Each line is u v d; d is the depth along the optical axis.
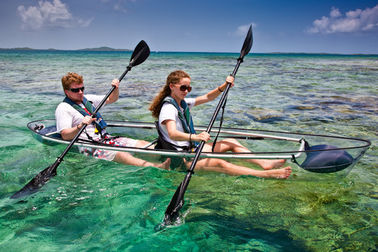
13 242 1.88
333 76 13.53
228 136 3.78
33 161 3.34
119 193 2.59
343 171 2.71
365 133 4.49
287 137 3.52
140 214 2.24
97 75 13.58
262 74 14.60
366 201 2.43
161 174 3.01
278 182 2.83
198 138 2.73
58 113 3.35
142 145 3.44
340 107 6.48
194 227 2.06
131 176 2.95
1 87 9.58
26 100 7.39
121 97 7.81
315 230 2.01
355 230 2.00
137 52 4.41
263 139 3.62
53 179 2.87
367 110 6.17
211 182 2.85
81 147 3.36
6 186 2.75
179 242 1.88
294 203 2.41
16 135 4.34
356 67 20.61
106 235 1.96
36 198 2.50
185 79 2.93
